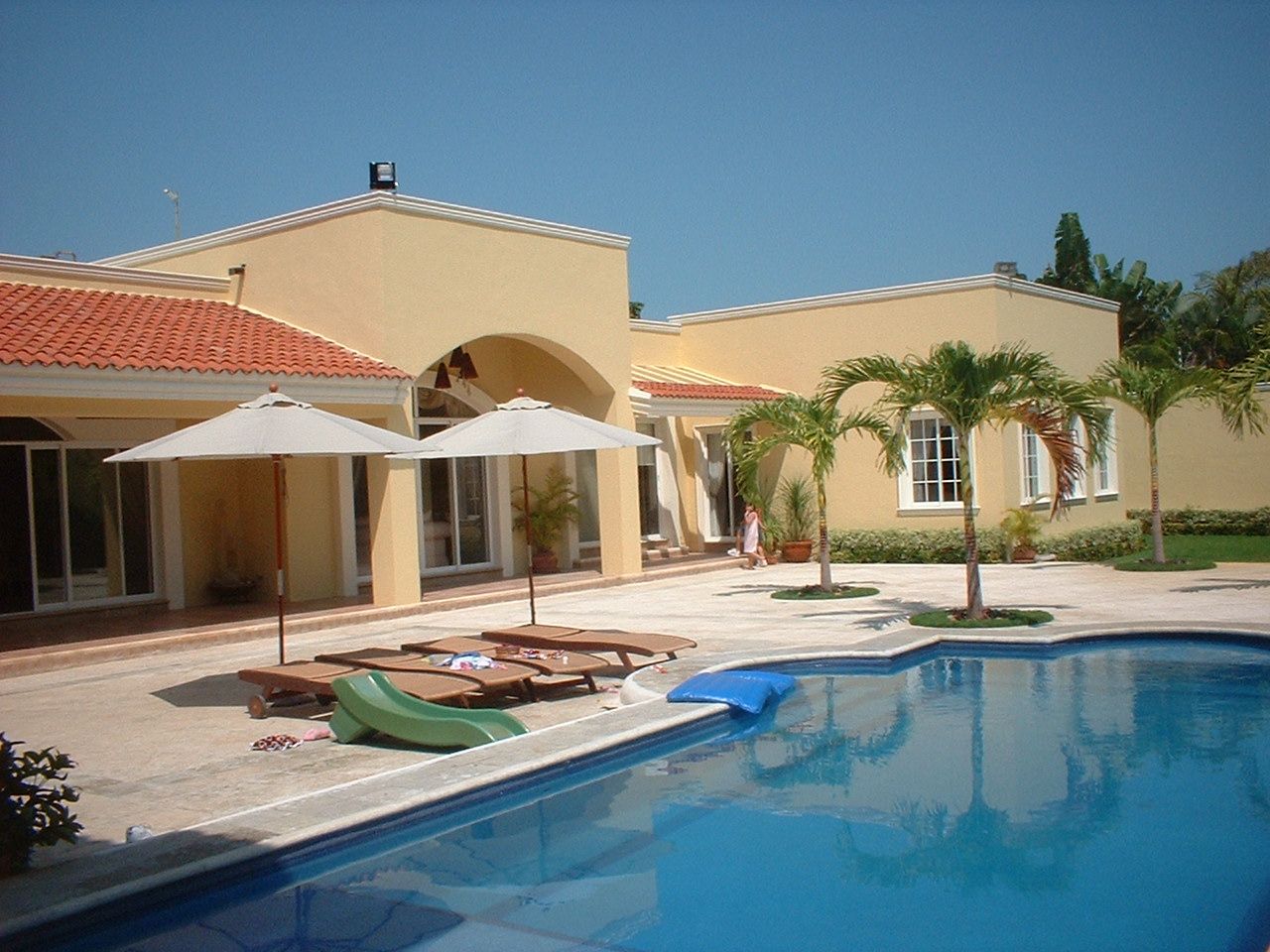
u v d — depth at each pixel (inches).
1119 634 512.7
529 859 263.3
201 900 234.8
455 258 752.3
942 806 292.4
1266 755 329.4
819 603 687.1
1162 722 371.6
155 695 472.4
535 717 403.9
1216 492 1122.0
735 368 1072.8
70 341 593.3
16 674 537.0
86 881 226.7
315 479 768.9
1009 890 234.8
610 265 868.0
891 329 975.6
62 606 697.6
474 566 901.8
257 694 438.3
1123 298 1750.7
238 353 646.5
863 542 955.3
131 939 220.1
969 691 432.8
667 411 903.7
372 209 711.1
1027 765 327.6
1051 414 622.8
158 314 716.0
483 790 297.3
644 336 1071.0
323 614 670.5
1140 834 265.3
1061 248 1856.5
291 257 767.1
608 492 862.5
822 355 1016.2
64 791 245.4
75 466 706.2
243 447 405.1
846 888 239.5
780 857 259.9
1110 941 207.2
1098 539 944.9
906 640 512.4
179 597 734.5
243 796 309.6
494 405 922.7
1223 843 257.4
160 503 737.6
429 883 249.3
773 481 1028.5
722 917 225.6
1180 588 663.1
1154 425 787.4
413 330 724.0
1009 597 664.4
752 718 398.6
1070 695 417.4
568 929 222.1
